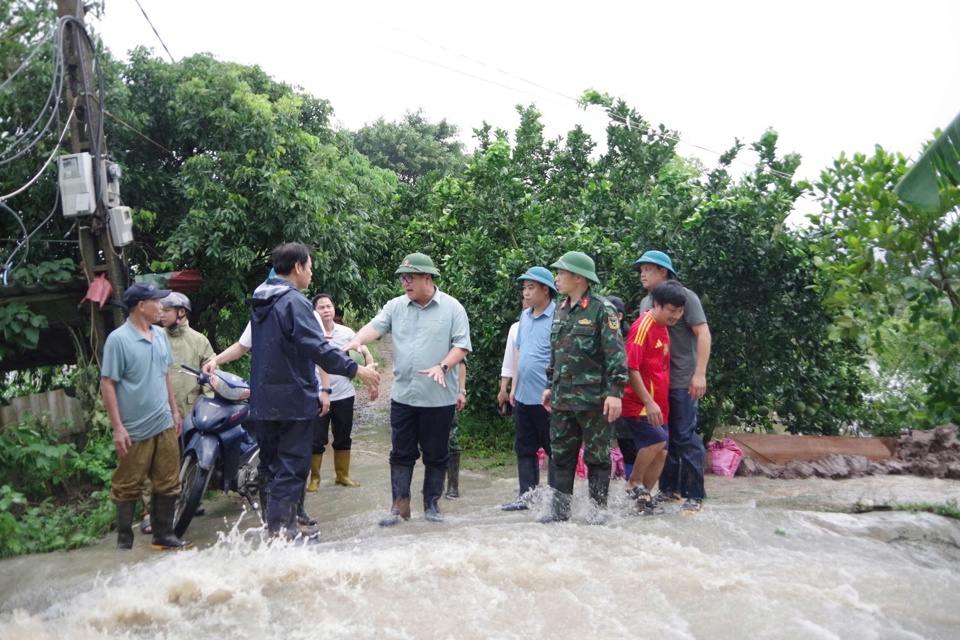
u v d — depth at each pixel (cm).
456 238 1112
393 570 413
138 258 1221
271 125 1205
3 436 648
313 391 508
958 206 703
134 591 391
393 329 576
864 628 340
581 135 1172
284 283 509
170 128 1203
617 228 1012
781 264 891
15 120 898
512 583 395
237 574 408
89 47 793
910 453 823
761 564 428
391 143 3362
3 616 402
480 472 848
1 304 766
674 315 550
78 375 770
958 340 741
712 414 927
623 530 484
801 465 781
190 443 587
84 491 704
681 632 337
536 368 605
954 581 407
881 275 749
